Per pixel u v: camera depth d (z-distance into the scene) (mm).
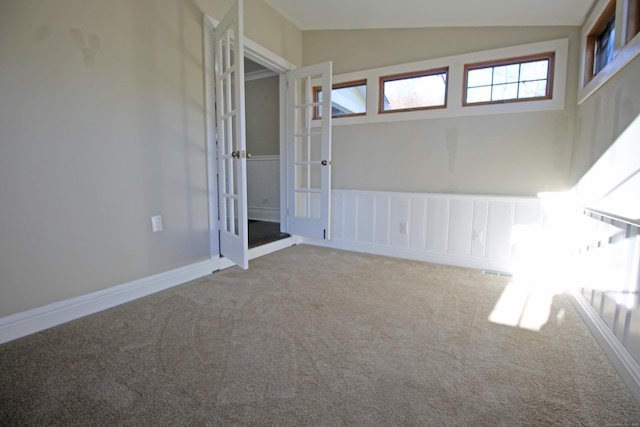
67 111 1929
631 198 1593
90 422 1200
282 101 3898
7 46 1682
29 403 1290
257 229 4383
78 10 1943
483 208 3123
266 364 1567
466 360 1613
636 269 1454
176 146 2578
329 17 3516
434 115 3348
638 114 1582
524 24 2910
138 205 2342
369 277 2867
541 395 1360
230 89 2678
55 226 1919
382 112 3625
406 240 3523
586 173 2391
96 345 1721
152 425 1189
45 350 1670
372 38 3621
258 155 5090
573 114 2785
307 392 1372
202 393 1358
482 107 3123
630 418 1231
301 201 4074
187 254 2725
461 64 3201
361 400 1325
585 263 2197
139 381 1430
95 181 2088
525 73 2990
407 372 1514
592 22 2428
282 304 2268
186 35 2602
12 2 1685
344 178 3900
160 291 2496
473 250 3197
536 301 2367
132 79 2250
